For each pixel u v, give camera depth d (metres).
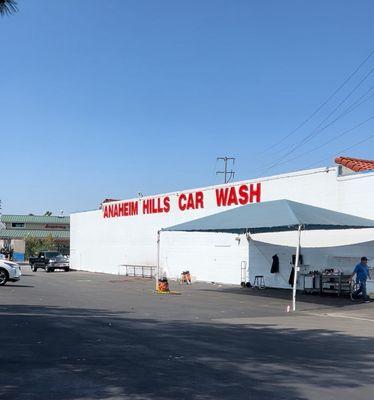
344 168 24.78
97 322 13.91
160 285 25.48
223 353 9.92
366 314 17.41
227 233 30.69
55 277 39.12
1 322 13.62
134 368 8.58
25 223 95.94
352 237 23.38
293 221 19.36
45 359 9.20
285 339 11.80
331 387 7.63
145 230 39.91
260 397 7.04
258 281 28.88
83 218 50.53
